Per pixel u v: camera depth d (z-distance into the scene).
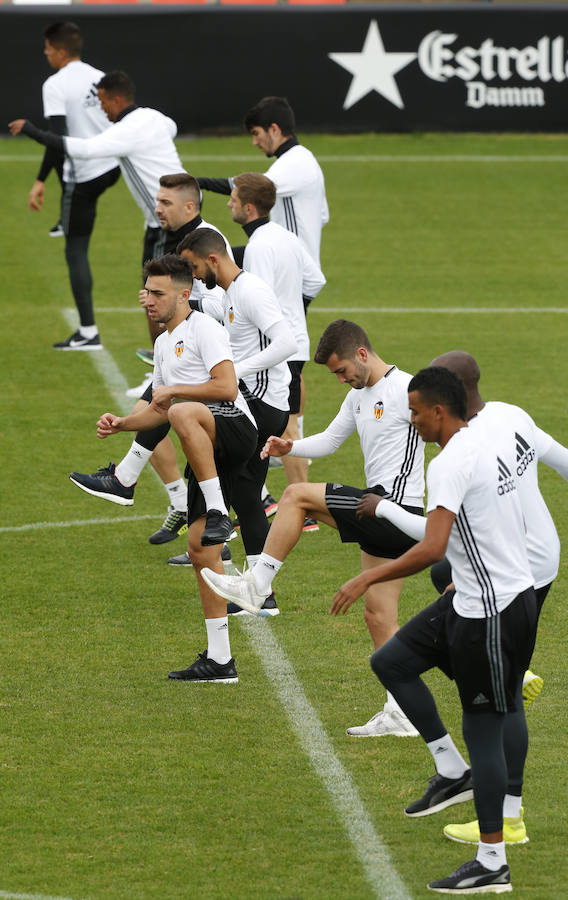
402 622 23.94
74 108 42.81
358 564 27.34
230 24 73.81
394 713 20.22
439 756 17.61
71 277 42.47
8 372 40.69
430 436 16.42
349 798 18.34
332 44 75.12
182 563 27.16
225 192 34.75
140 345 43.91
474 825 17.41
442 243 58.34
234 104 74.88
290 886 16.22
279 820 17.73
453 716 20.92
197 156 70.50
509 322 46.81
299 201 33.38
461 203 65.00
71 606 24.88
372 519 20.11
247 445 22.86
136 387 39.31
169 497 29.30
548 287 51.84
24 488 31.28
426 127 76.94
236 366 24.39
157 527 29.27
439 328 45.84
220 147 72.88
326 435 21.89
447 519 15.79
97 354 42.75
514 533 16.20
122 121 36.19
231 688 21.72
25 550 27.64
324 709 21.03
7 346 43.50
